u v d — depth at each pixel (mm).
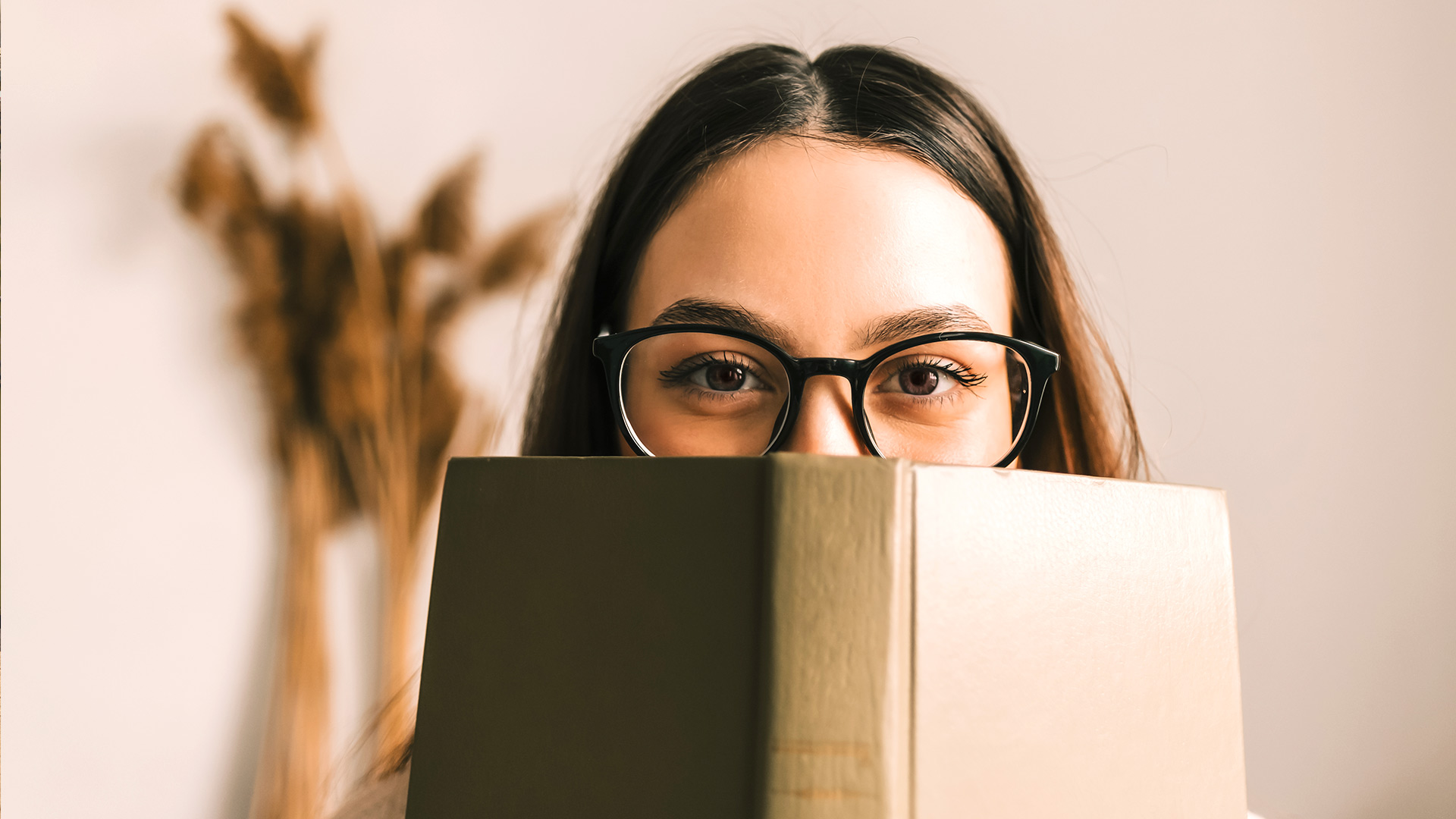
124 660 1026
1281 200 970
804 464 226
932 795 221
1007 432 502
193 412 1054
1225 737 285
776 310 462
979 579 237
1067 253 992
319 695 1028
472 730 256
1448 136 951
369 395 1053
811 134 506
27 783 1003
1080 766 247
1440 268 946
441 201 1059
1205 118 988
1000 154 607
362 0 1078
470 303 1070
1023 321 606
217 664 1036
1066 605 252
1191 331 974
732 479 234
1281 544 945
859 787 210
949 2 1018
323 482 1050
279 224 1057
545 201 1065
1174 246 982
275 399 1052
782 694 214
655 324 487
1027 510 249
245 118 1056
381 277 1064
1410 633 925
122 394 1049
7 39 1040
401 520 1049
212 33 1056
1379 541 934
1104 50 1005
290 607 1036
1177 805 268
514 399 1060
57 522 1033
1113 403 762
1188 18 997
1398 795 916
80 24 1055
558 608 251
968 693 230
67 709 1015
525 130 1070
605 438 670
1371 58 964
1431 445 936
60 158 1051
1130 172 993
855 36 1026
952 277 489
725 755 223
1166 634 275
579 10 1068
